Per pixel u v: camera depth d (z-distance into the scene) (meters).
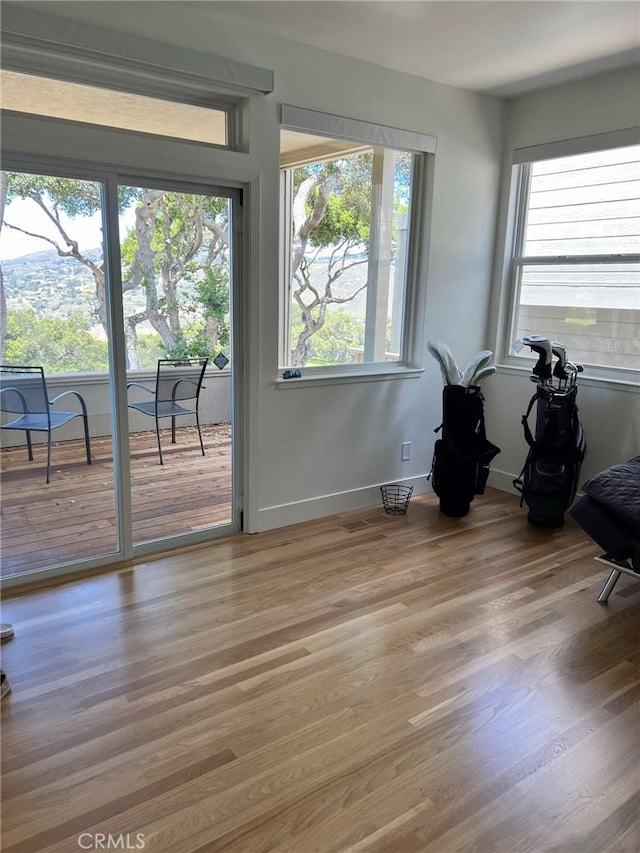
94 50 2.47
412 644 2.45
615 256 3.72
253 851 1.54
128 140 2.65
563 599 2.84
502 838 1.59
